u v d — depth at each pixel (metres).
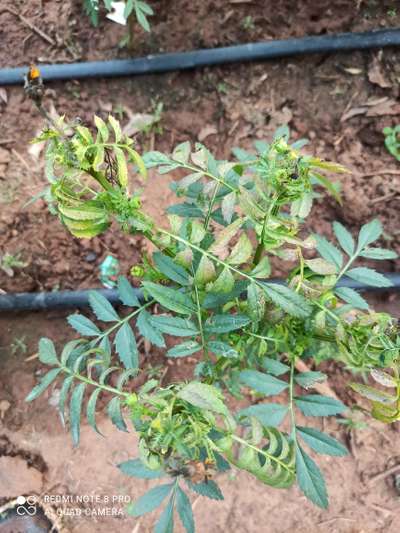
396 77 0.43
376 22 0.44
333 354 0.31
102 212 0.19
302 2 0.45
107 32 0.47
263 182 0.20
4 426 0.39
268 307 0.21
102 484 0.37
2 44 0.47
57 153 0.18
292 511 0.35
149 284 0.20
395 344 0.20
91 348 0.24
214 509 0.36
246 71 0.45
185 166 0.24
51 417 0.39
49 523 0.36
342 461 0.36
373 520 0.35
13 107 0.46
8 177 0.44
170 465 0.16
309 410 0.22
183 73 0.46
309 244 0.19
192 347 0.21
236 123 0.44
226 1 0.46
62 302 0.41
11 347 0.41
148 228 0.19
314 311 0.22
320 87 0.44
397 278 0.39
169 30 0.46
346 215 0.41
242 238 0.19
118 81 0.46
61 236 0.42
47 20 0.47
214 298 0.21
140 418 0.17
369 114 0.43
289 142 0.44
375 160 0.42
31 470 0.37
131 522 0.36
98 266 0.42
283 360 0.37
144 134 0.45
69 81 0.46
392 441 0.36
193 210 0.26
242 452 0.19
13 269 0.42
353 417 0.37
